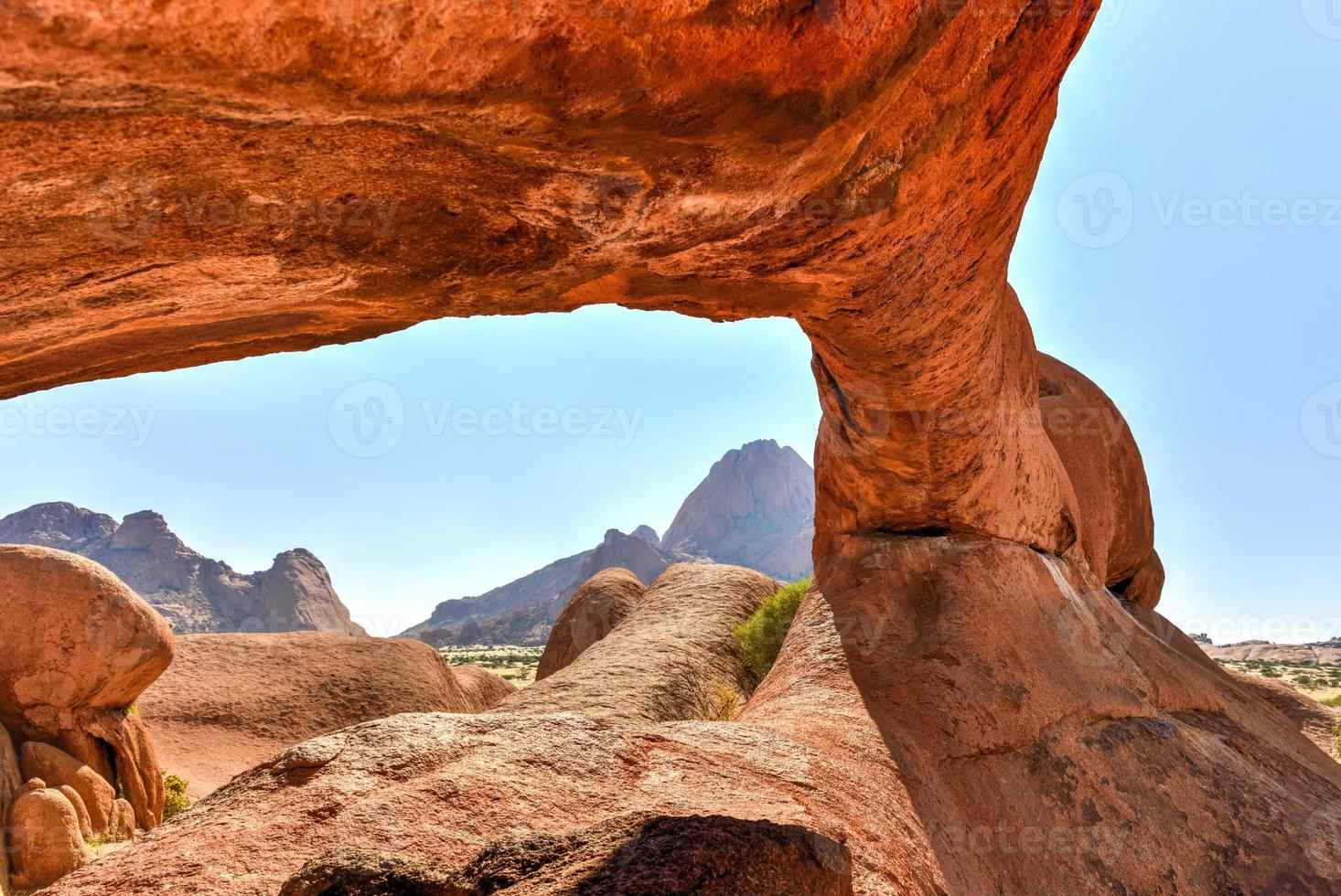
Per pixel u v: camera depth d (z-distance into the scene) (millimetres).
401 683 18047
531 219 2814
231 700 16328
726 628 14758
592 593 21703
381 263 2816
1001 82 4008
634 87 2248
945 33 3391
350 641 19109
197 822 3035
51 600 11227
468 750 3566
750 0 2234
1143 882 5031
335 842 2812
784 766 4246
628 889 2111
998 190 4895
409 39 1805
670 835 2340
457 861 2779
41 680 10953
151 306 2633
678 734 4285
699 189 2930
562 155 2451
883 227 4234
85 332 2730
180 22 1557
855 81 2750
